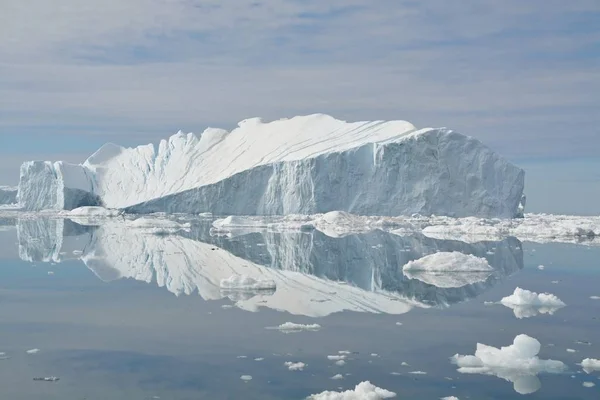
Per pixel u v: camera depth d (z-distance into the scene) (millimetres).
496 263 24891
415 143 64875
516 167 65688
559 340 12266
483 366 10555
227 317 14289
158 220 49688
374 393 8969
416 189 64312
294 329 13133
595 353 11336
